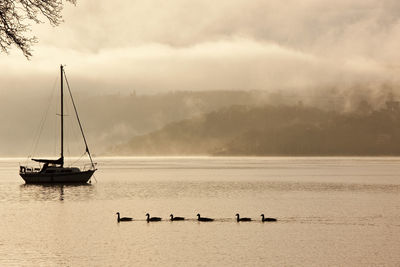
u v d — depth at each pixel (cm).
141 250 6956
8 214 10625
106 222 9356
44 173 17262
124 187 18338
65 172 17338
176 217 9581
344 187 18475
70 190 16338
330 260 6388
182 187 18538
